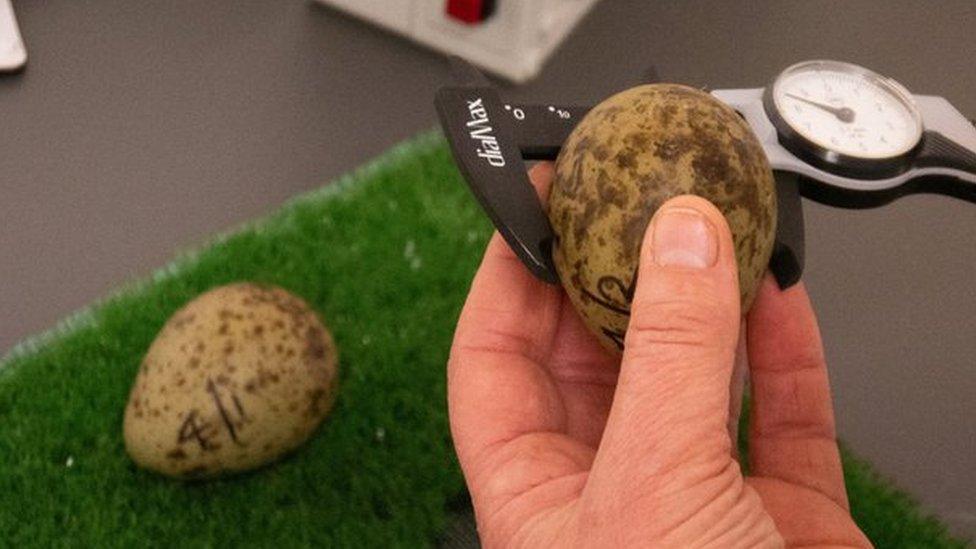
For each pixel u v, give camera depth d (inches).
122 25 19.8
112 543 14.8
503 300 12.4
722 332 10.0
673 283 10.0
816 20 20.4
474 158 11.7
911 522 15.3
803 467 12.7
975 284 17.3
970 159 13.6
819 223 17.9
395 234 17.7
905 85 19.3
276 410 14.7
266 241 17.4
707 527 9.9
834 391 16.4
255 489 15.4
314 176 18.4
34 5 19.7
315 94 19.4
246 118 18.9
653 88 11.2
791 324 12.8
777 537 10.3
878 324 17.0
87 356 16.2
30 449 15.4
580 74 19.7
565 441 11.8
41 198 17.7
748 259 10.8
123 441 15.6
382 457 15.7
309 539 15.0
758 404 13.0
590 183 10.8
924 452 16.0
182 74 19.3
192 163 18.3
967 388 16.5
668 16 20.6
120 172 18.1
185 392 14.5
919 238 17.8
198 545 14.9
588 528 10.3
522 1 18.8
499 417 11.9
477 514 11.7
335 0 20.3
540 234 11.3
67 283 16.9
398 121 19.1
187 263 17.1
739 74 19.6
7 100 18.6
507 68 19.5
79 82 19.0
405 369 16.5
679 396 10.0
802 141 13.1
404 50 20.1
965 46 19.9
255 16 20.3
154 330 16.5
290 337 14.8
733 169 10.7
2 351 16.2
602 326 11.2
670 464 9.9
